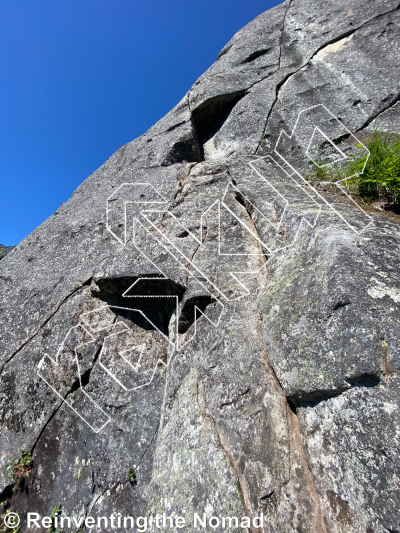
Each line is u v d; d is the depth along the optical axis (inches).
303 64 193.5
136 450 89.4
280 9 252.1
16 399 106.2
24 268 143.2
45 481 93.0
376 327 53.4
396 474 43.2
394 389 48.0
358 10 202.7
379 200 109.9
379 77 164.9
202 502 59.6
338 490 47.6
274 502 53.1
